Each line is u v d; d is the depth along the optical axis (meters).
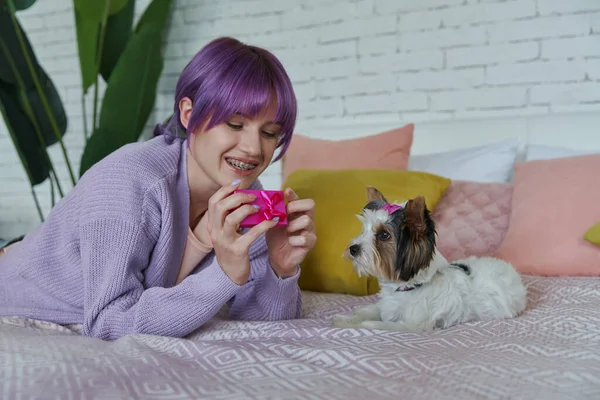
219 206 1.23
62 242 1.43
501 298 1.60
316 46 3.34
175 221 1.46
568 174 2.23
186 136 1.50
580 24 2.76
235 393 0.86
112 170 1.38
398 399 0.85
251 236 1.22
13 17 3.17
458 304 1.58
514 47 2.89
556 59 2.81
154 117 3.80
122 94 3.25
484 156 2.67
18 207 4.20
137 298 1.35
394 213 1.60
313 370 0.99
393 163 2.62
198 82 1.37
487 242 2.27
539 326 1.46
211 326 1.46
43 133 3.47
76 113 4.01
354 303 1.88
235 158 1.38
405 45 3.12
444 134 2.87
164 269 1.42
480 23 2.95
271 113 1.36
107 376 0.93
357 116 3.26
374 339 1.29
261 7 3.46
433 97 3.07
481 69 2.96
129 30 3.58
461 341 1.29
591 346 1.22
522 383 0.96
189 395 0.85
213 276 1.27
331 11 3.29
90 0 3.14
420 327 1.54
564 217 2.13
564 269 2.08
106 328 1.31
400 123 3.05
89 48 3.36
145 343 1.19
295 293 1.59
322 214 2.12
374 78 3.20
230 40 1.40
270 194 1.27
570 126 2.63
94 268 1.33
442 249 2.28
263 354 1.08
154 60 3.39
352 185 2.20
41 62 4.07
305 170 2.43
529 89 2.87
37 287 1.48
